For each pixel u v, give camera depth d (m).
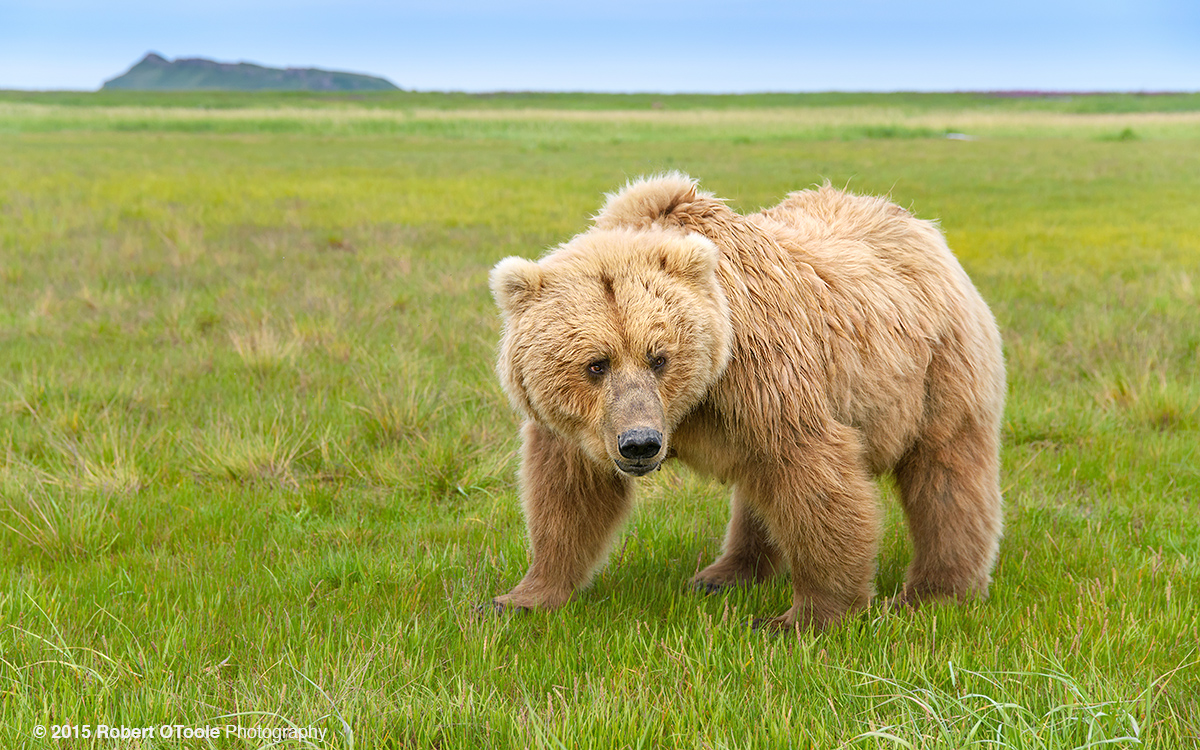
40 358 13.20
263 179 39.91
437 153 61.66
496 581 7.63
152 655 5.98
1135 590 7.07
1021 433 11.23
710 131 86.44
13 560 7.68
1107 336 14.70
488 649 6.23
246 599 6.99
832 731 5.21
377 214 29.44
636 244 6.05
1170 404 11.47
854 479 6.38
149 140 72.44
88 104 146.38
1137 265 21.23
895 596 7.20
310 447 10.38
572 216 29.77
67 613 6.59
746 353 6.16
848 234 7.30
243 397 11.76
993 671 5.70
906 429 7.03
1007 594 7.20
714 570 8.06
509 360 6.18
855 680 5.74
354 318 15.66
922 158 56.16
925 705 5.06
